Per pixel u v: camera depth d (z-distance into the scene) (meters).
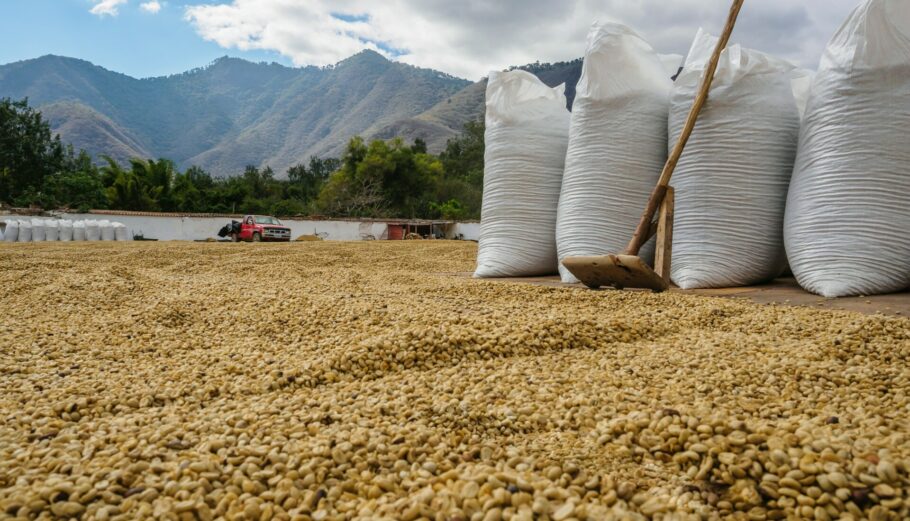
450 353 2.73
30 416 1.94
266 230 19.94
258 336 3.37
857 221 4.16
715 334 3.02
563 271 5.62
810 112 4.53
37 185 31.55
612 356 2.71
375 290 5.07
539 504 1.26
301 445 1.64
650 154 5.34
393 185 41.75
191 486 1.41
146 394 2.21
